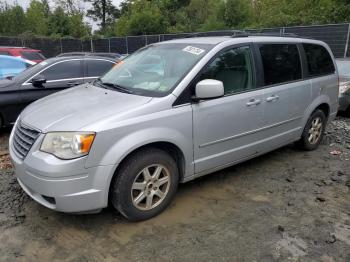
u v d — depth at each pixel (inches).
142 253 126.0
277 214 152.0
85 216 147.9
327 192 173.3
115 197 135.9
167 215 149.6
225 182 181.8
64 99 157.6
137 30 1327.5
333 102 235.6
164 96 144.3
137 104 139.3
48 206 129.4
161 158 142.9
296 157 218.8
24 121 144.6
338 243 132.3
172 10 1585.9
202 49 163.2
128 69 177.9
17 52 493.7
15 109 256.1
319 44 225.1
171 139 142.8
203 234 137.1
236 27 1179.3
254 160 212.7
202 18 1480.1
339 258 124.3
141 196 140.9
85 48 1087.6
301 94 203.2
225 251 127.3
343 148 238.1
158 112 140.1
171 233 137.4
